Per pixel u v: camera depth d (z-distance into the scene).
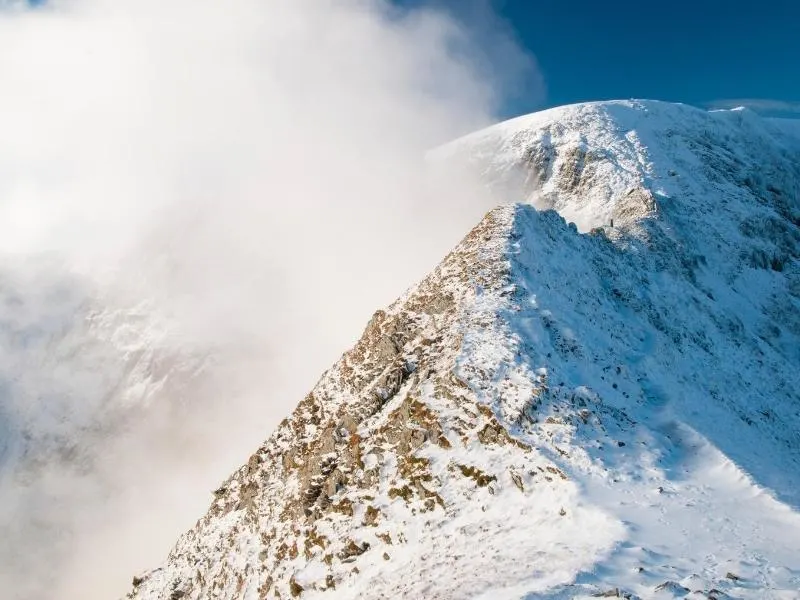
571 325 40.38
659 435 32.03
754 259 93.44
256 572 33.47
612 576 18.50
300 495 34.72
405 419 32.88
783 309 84.69
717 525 22.91
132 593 47.47
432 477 29.09
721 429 36.94
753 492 26.62
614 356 40.69
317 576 28.97
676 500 24.84
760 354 64.31
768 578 18.48
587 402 32.12
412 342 40.28
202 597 37.41
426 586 21.97
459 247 48.94
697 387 43.97
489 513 26.09
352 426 36.84
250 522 38.62
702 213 100.56
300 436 41.78
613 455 28.23
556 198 120.56
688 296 67.69
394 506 29.41
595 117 136.38
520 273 43.06
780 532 22.53
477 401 31.38
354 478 32.47
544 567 20.06
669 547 20.91
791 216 117.81
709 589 17.20
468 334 36.28
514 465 27.67
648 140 126.75
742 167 125.62
